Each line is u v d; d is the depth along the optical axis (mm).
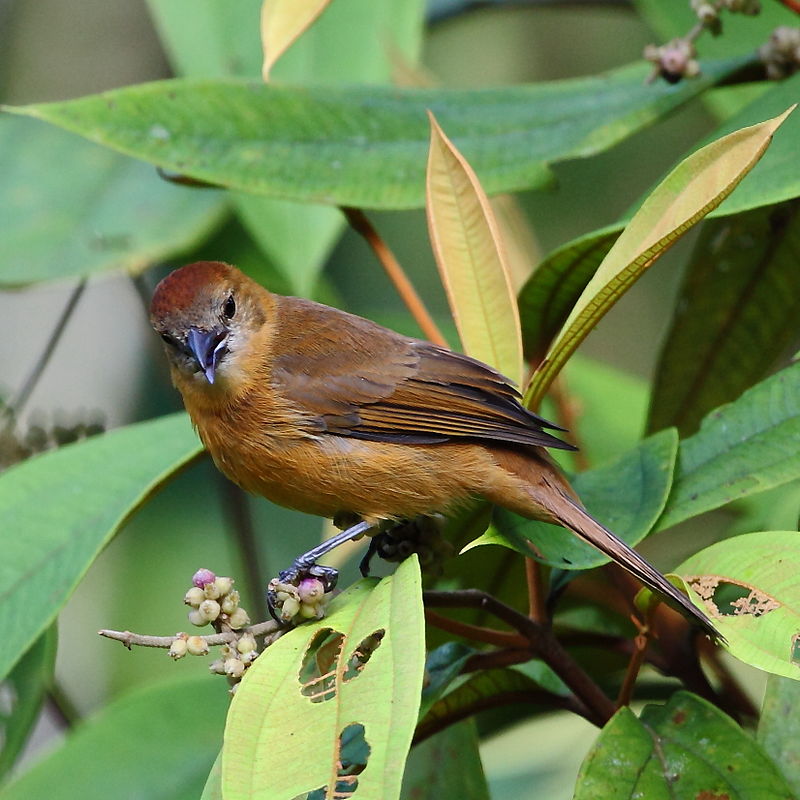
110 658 10828
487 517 7703
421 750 7258
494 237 6586
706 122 12789
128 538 11047
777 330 7770
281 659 5383
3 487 7328
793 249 7449
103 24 11977
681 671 7109
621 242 5805
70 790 7820
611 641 7395
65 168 9750
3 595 6859
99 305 12148
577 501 6523
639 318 13242
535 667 7230
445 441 7328
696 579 5719
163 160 7316
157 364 12086
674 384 8023
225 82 7539
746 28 8797
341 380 7613
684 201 5582
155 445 7711
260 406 7652
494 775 9828
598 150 7398
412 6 9430
